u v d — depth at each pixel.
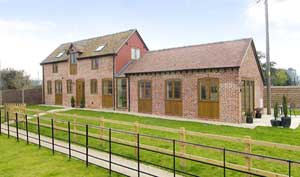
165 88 20.59
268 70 20.72
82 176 8.06
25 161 9.75
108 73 25.56
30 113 22.91
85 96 28.27
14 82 40.41
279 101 25.48
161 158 9.27
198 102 18.59
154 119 18.47
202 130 13.95
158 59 22.64
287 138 11.70
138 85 22.67
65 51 31.73
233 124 16.09
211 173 7.75
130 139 11.88
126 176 7.88
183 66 19.47
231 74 16.94
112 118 19.14
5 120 19.73
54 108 27.86
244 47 18.31
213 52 19.44
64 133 14.20
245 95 17.98
